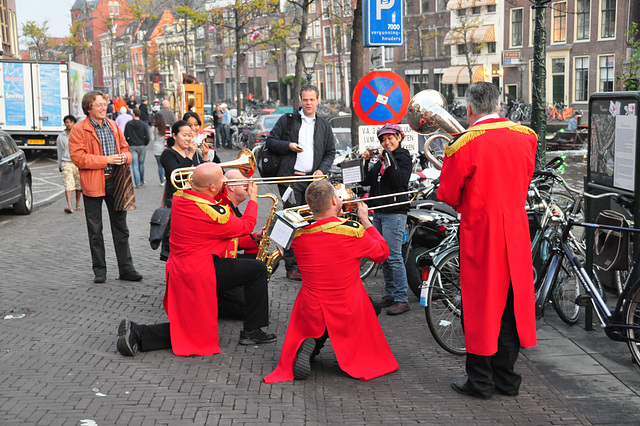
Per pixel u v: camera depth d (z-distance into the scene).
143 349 5.14
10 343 5.28
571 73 39.56
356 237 4.61
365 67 54.75
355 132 12.23
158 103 66.12
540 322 5.36
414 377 4.71
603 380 4.59
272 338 5.41
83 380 4.55
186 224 5.02
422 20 47.47
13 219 11.73
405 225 6.09
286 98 72.00
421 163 7.95
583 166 17.42
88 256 8.62
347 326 4.67
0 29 40.72
